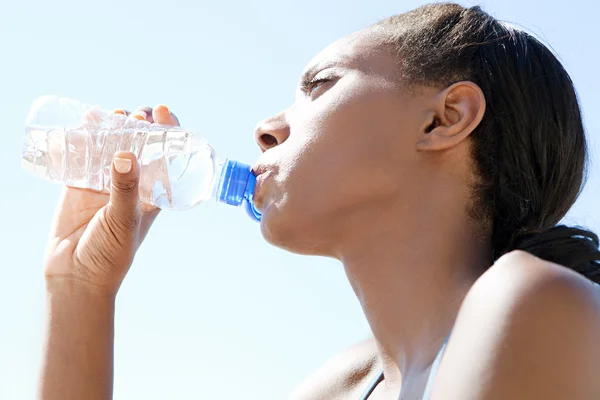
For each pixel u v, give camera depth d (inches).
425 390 60.0
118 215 78.4
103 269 79.8
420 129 70.6
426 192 69.2
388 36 74.8
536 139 71.6
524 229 68.7
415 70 72.2
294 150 71.8
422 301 66.9
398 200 69.4
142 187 88.4
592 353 52.4
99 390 78.2
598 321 53.4
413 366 65.3
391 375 69.5
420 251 67.9
